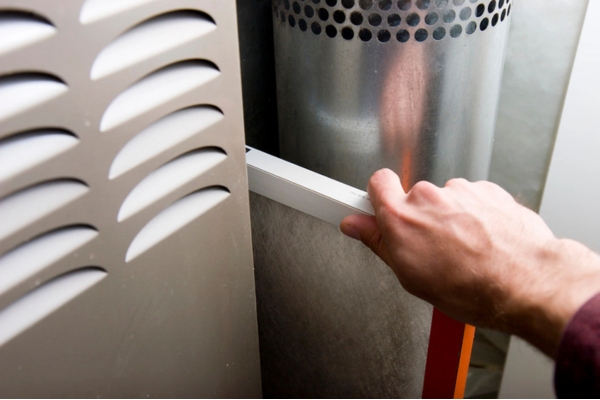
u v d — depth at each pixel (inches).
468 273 15.5
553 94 30.0
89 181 13.3
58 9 11.3
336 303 23.1
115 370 16.3
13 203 12.3
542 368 35.1
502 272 15.0
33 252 13.1
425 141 23.0
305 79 23.2
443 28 20.5
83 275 14.5
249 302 20.4
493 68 23.2
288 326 26.4
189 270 17.2
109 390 16.5
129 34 13.0
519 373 36.4
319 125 23.9
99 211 13.8
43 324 13.9
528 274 14.7
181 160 15.6
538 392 36.3
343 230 19.1
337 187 20.1
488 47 22.2
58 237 13.5
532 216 16.4
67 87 12.0
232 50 15.1
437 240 16.0
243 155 17.1
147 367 17.3
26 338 13.7
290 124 25.5
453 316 16.9
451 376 21.1
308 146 25.0
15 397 14.0
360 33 20.6
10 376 13.7
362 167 23.9
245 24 25.6
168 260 16.3
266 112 29.3
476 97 23.1
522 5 28.6
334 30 21.0
